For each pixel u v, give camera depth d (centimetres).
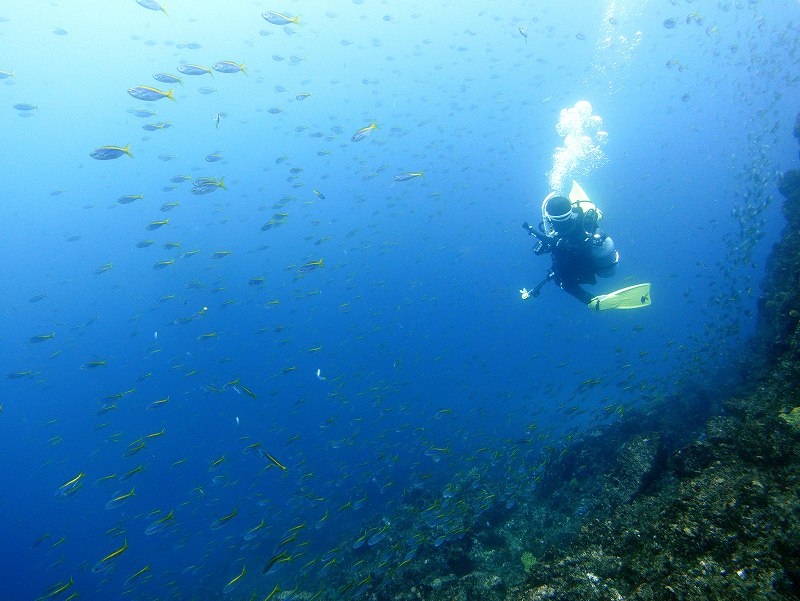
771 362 788
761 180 1132
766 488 343
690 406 1038
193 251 1473
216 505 2086
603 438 1001
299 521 1611
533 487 899
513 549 739
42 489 3681
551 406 1983
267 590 1238
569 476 936
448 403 2430
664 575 335
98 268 1597
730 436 463
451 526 787
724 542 320
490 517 865
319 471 1789
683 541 345
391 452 1388
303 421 2322
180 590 1485
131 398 3531
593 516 639
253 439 1998
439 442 1573
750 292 1152
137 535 2302
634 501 574
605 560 393
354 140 1090
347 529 1462
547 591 389
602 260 706
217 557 1734
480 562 727
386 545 991
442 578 653
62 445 3734
